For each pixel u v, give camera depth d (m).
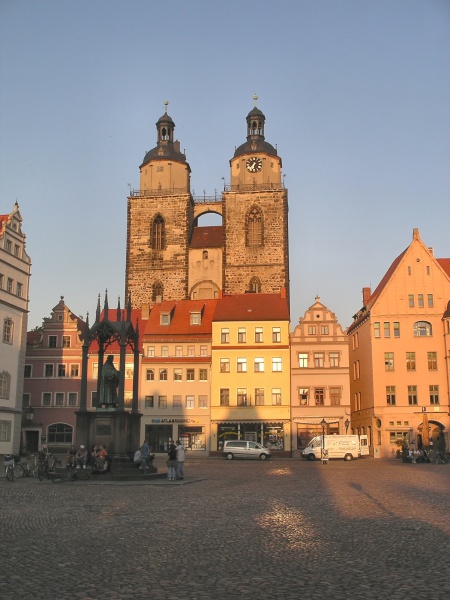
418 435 86.06
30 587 12.06
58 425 89.50
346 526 19.48
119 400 40.72
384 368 88.06
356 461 73.06
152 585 12.22
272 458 82.00
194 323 93.38
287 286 111.12
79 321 96.88
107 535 17.92
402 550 15.47
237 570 13.47
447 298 89.25
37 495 29.50
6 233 73.56
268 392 87.94
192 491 32.06
